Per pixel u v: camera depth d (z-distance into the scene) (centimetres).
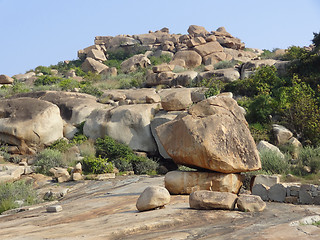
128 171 1962
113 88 3369
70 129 2395
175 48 5775
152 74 3250
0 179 1742
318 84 2491
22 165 2023
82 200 1283
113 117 2264
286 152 1827
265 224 730
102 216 913
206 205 902
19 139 2231
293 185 1080
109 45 6594
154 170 2019
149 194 911
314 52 2808
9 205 1372
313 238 592
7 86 3609
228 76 2856
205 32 6050
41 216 1018
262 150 1658
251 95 2616
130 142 2180
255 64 2941
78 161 2008
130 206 1012
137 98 2641
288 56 3391
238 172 1139
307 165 1552
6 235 743
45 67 5388
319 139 1962
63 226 802
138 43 6506
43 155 2066
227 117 1145
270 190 1103
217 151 1090
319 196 1022
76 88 3044
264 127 2066
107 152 2088
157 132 1184
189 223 776
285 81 2594
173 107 2206
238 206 901
